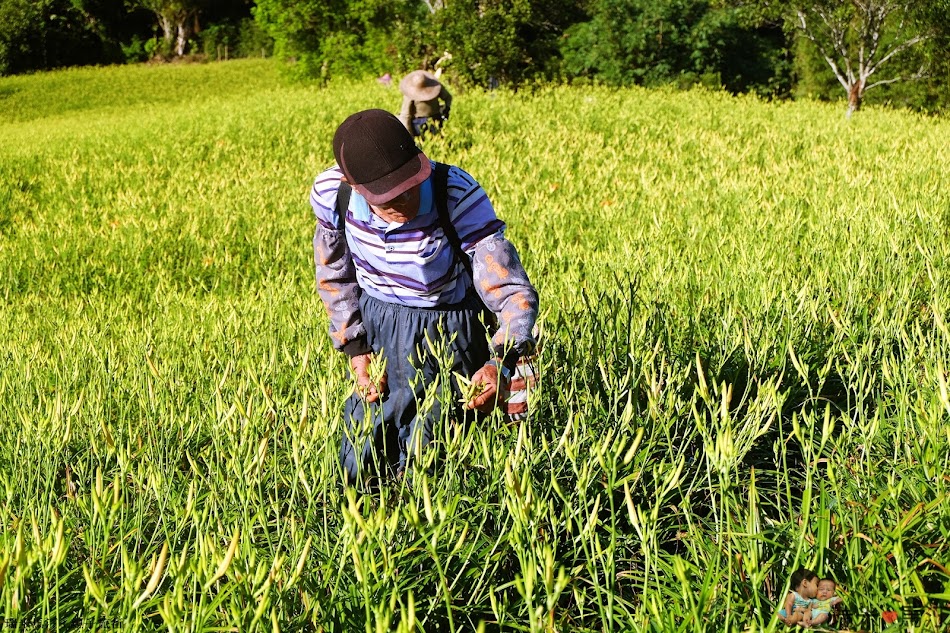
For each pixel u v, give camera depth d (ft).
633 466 7.93
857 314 11.19
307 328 13.25
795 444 9.64
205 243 24.06
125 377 11.88
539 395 8.29
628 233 18.24
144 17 171.53
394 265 8.28
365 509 6.93
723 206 21.95
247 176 34.30
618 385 8.69
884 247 14.01
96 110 109.29
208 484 7.59
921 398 7.48
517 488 5.74
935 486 6.79
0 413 10.44
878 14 48.24
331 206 8.41
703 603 5.48
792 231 17.43
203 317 15.65
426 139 36.40
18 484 8.30
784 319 10.96
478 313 8.73
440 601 6.73
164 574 6.56
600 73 75.66
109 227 27.68
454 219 8.05
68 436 7.70
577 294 12.09
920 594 5.61
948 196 20.54
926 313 12.25
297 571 5.62
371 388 8.63
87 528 7.30
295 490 6.95
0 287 22.48
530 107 49.52
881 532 6.72
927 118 51.55
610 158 32.94
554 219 21.52
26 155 50.14
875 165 27.86
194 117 60.49
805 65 67.77
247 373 10.16
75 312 18.17
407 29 67.77
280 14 85.30
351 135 7.45
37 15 150.92
